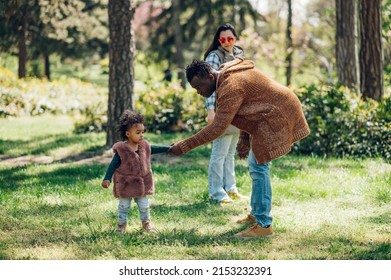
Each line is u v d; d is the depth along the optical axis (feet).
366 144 39.40
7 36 86.28
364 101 44.70
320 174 32.12
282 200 26.55
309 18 118.42
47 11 82.99
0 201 26.48
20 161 39.24
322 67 98.32
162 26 101.71
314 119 40.86
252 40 90.02
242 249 19.84
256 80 20.02
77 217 24.08
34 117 67.10
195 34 99.91
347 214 24.27
